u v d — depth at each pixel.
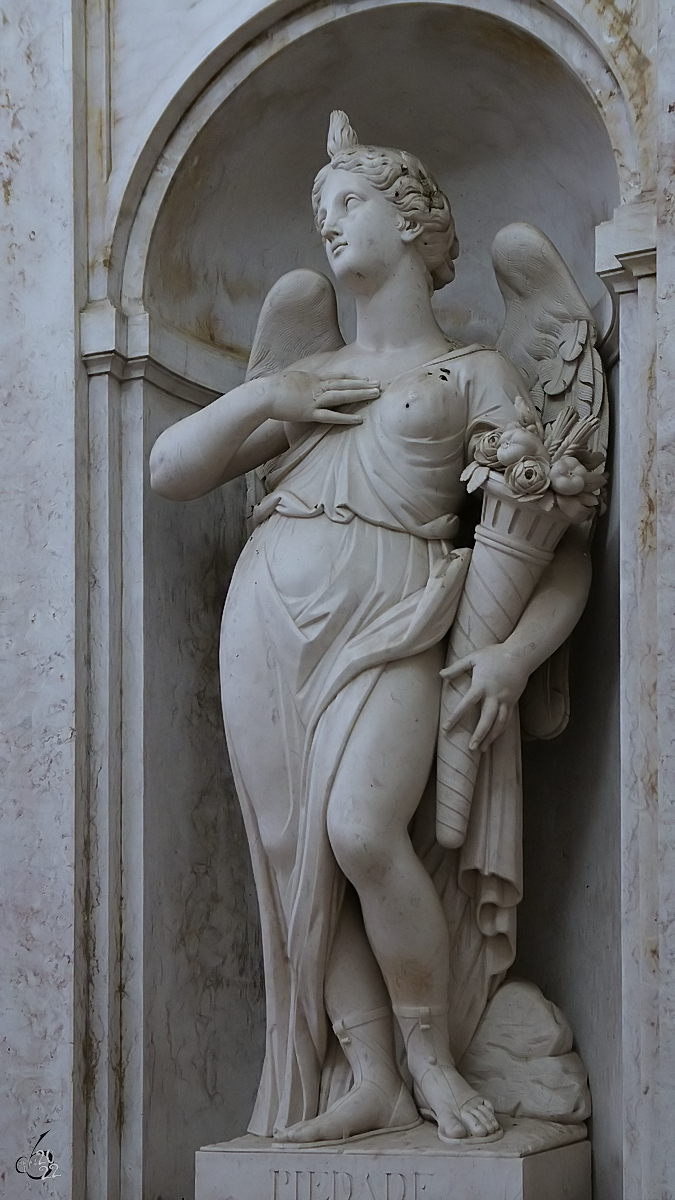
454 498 3.83
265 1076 3.85
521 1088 3.79
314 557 3.72
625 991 3.43
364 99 4.30
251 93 4.17
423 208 3.91
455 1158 3.49
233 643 3.81
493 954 3.84
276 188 4.46
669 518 3.41
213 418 3.85
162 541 4.18
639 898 3.42
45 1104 3.87
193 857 4.17
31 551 4.07
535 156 4.23
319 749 3.65
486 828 3.74
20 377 4.14
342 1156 3.55
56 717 3.99
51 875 3.94
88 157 4.23
